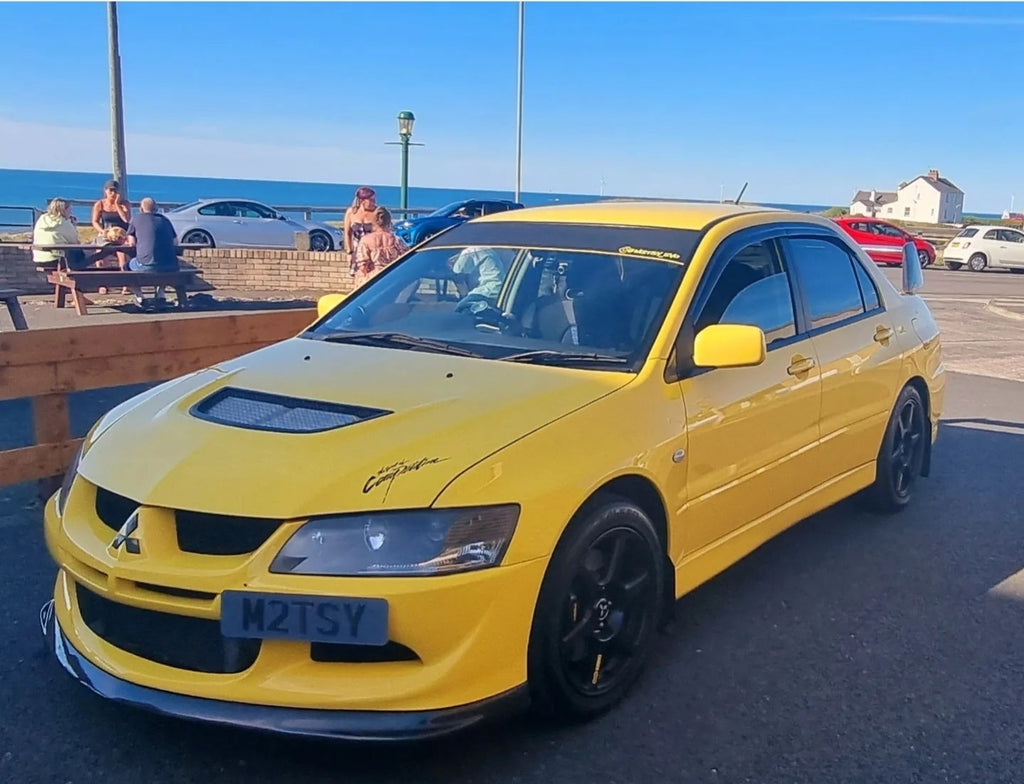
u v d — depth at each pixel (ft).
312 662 9.99
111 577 10.30
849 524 19.29
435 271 15.69
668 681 12.80
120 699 10.27
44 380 17.88
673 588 12.98
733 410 13.71
